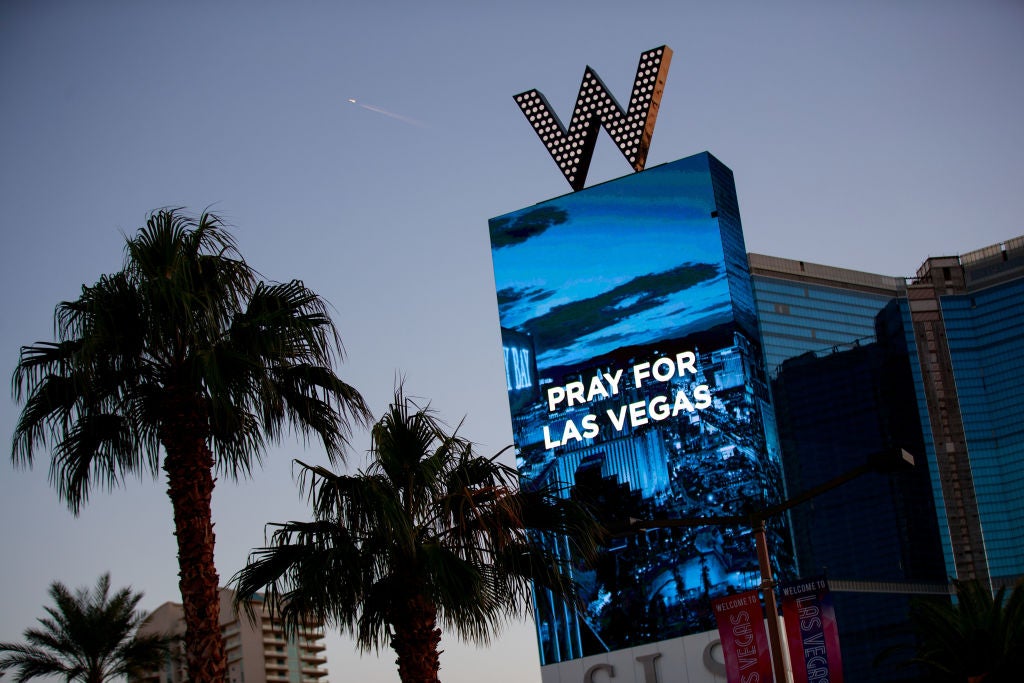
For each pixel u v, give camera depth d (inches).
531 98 5816.9
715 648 7135.8
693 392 7421.3
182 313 1151.0
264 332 1174.3
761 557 1433.3
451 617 1177.4
